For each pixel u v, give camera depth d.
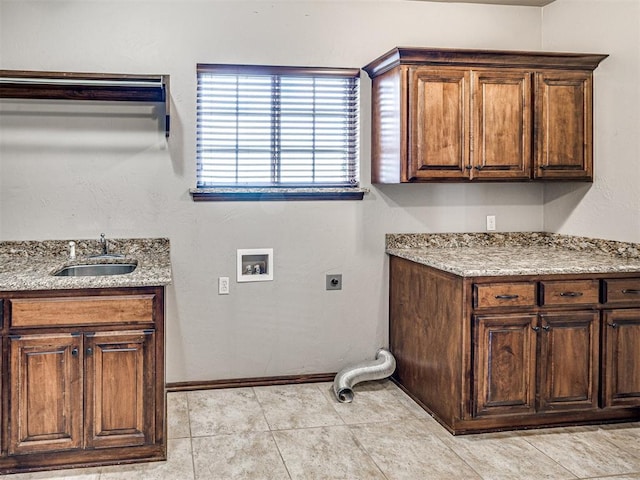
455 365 3.08
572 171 3.66
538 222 4.12
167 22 3.59
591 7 3.65
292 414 3.37
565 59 3.56
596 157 3.66
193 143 3.66
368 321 4.01
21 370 2.62
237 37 3.69
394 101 3.52
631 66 3.38
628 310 3.18
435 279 3.32
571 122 3.64
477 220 4.09
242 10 3.68
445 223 4.05
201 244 3.72
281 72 3.76
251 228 3.79
